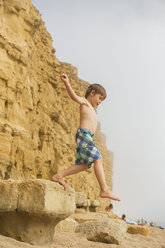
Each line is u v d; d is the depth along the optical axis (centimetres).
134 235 905
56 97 2058
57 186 423
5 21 1295
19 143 1155
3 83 1171
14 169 1099
